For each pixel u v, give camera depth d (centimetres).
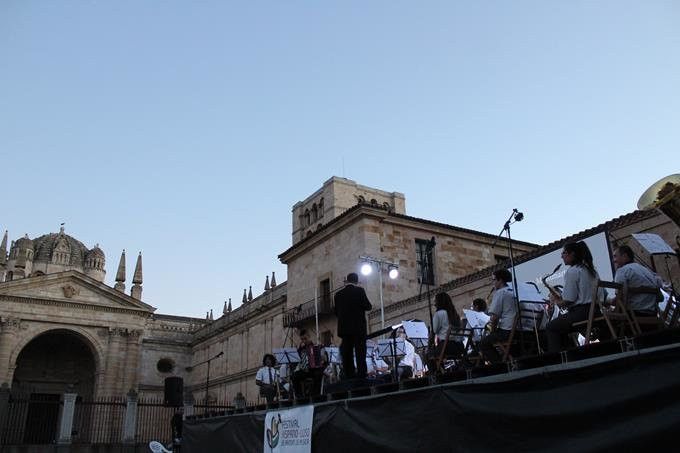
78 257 9131
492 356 1002
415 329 1401
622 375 656
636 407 634
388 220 3472
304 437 1184
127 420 3069
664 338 680
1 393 2798
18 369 5997
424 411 898
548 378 732
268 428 1339
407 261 3456
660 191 884
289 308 4019
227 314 6525
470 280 2719
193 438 1762
